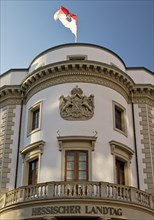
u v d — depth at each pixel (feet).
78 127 90.38
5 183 95.76
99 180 85.10
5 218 82.23
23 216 78.64
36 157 91.56
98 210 75.82
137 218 79.15
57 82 97.04
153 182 94.84
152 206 84.99
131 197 80.43
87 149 88.12
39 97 98.63
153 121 104.88
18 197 82.12
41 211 76.84
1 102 110.93
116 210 77.10
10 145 101.30
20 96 108.17
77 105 92.58
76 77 96.53
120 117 99.76
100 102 94.63
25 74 112.47
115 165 89.15
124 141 95.09
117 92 99.76
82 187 77.82
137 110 104.99
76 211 75.46
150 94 107.55
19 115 105.50
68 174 85.92
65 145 88.63
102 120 92.48
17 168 97.09
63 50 103.04
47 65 96.99
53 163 87.15
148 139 100.94
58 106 93.81
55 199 76.38
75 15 115.55
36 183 86.22
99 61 101.19
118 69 97.91
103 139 90.12
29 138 96.17
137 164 96.99
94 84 96.43
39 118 95.86
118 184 80.79
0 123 106.83
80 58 101.91
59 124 91.35
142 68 111.55
